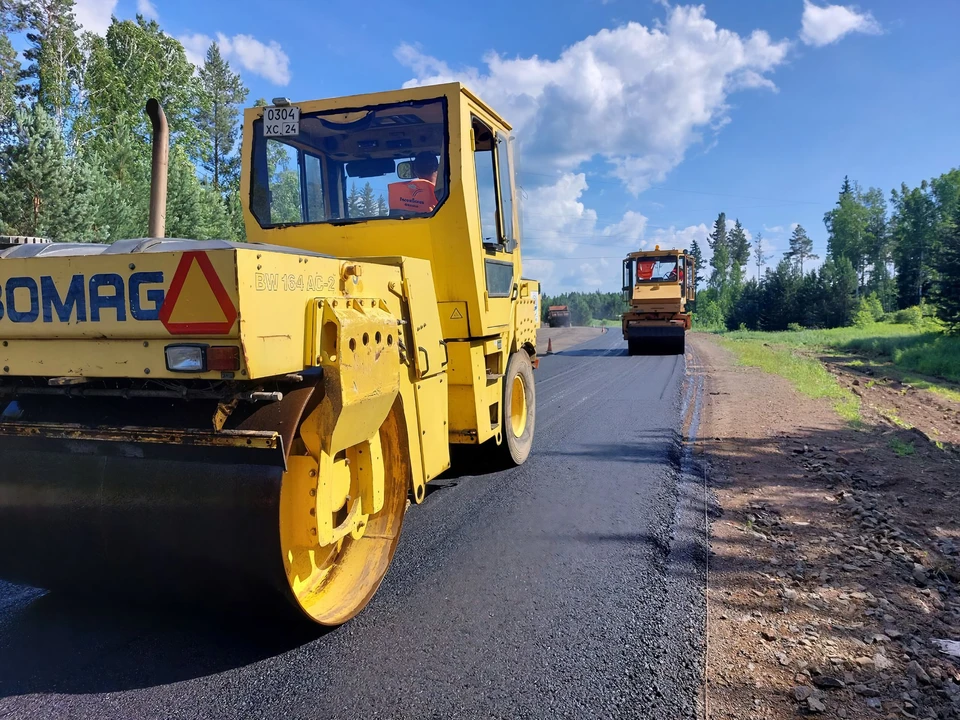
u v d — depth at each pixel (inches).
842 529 190.4
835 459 271.0
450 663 118.1
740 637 129.0
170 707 104.2
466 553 169.6
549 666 117.6
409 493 160.7
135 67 1462.8
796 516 201.5
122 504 110.8
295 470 116.2
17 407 115.6
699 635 129.5
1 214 676.7
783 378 560.4
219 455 106.5
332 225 197.6
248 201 205.8
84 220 725.9
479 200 201.5
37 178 687.7
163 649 121.3
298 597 115.3
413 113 189.9
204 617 131.9
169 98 1536.7
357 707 105.2
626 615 137.0
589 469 253.8
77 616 132.5
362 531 140.9
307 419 116.3
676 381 540.1
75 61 1358.3
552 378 579.2
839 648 125.1
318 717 102.6
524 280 264.4
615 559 166.2
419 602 142.1
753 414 378.0
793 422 353.4
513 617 135.5
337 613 126.9
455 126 187.5
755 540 181.2
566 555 168.7
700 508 208.2
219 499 107.3
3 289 111.4
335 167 201.8
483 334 200.8
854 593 148.9
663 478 241.4
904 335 1200.8
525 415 269.9
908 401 505.7
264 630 128.6
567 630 130.5
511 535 182.9
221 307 98.9
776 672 116.7
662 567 162.1
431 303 166.7
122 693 107.6
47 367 110.4
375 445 140.3
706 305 2979.8
